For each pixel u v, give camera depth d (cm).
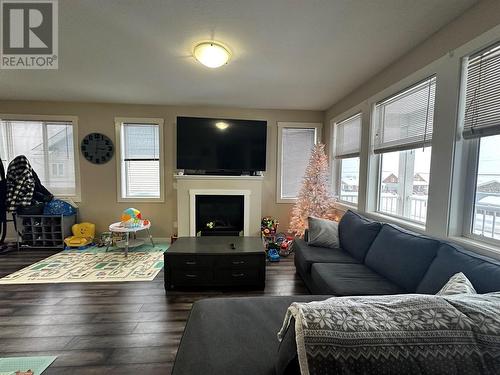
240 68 278
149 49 238
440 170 196
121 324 200
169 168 436
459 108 182
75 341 179
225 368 101
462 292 107
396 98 261
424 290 154
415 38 214
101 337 184
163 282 275
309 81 315
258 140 421
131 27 203
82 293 249
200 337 119
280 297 161
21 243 385
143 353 168
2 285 264
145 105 425
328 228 292
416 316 72
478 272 129
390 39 217
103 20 194
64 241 385
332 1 170
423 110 224
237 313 141
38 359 162
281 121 448
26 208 373
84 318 207
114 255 359
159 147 432
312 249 276
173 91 356
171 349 173
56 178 426
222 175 419
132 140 435
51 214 385
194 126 409
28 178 374
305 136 460
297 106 428
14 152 417
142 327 196
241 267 262
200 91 355
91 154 422
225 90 351
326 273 210
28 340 180
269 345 115
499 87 156
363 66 271
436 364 65
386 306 77
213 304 150
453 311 73
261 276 264
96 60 260
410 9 177
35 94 373
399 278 183
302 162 461
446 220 190
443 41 196
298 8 178
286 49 236
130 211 377
